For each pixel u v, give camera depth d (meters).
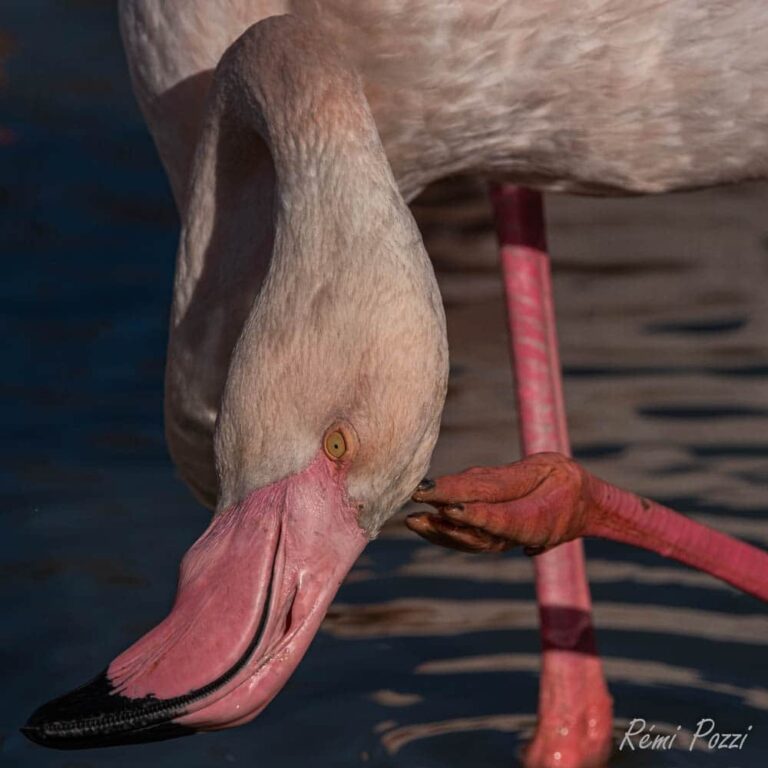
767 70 6.21
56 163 13.91
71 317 11.46
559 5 6.05
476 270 12.34
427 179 6.56
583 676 7.07
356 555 5.11
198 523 8.91
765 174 6.52
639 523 5.99
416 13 5.99
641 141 6.36
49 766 6.99
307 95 5.28
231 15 6.17
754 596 6.29
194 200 5.99
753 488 9.05
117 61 15.88
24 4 16.81
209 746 7.12
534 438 7.26
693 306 11.63
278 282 5.18
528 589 8.35
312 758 7.01
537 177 6.63
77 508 9.05
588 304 11.77
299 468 5.10
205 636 5.00
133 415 10.16
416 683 7.55
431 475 9.31
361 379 4.98
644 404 10.14
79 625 7.91
